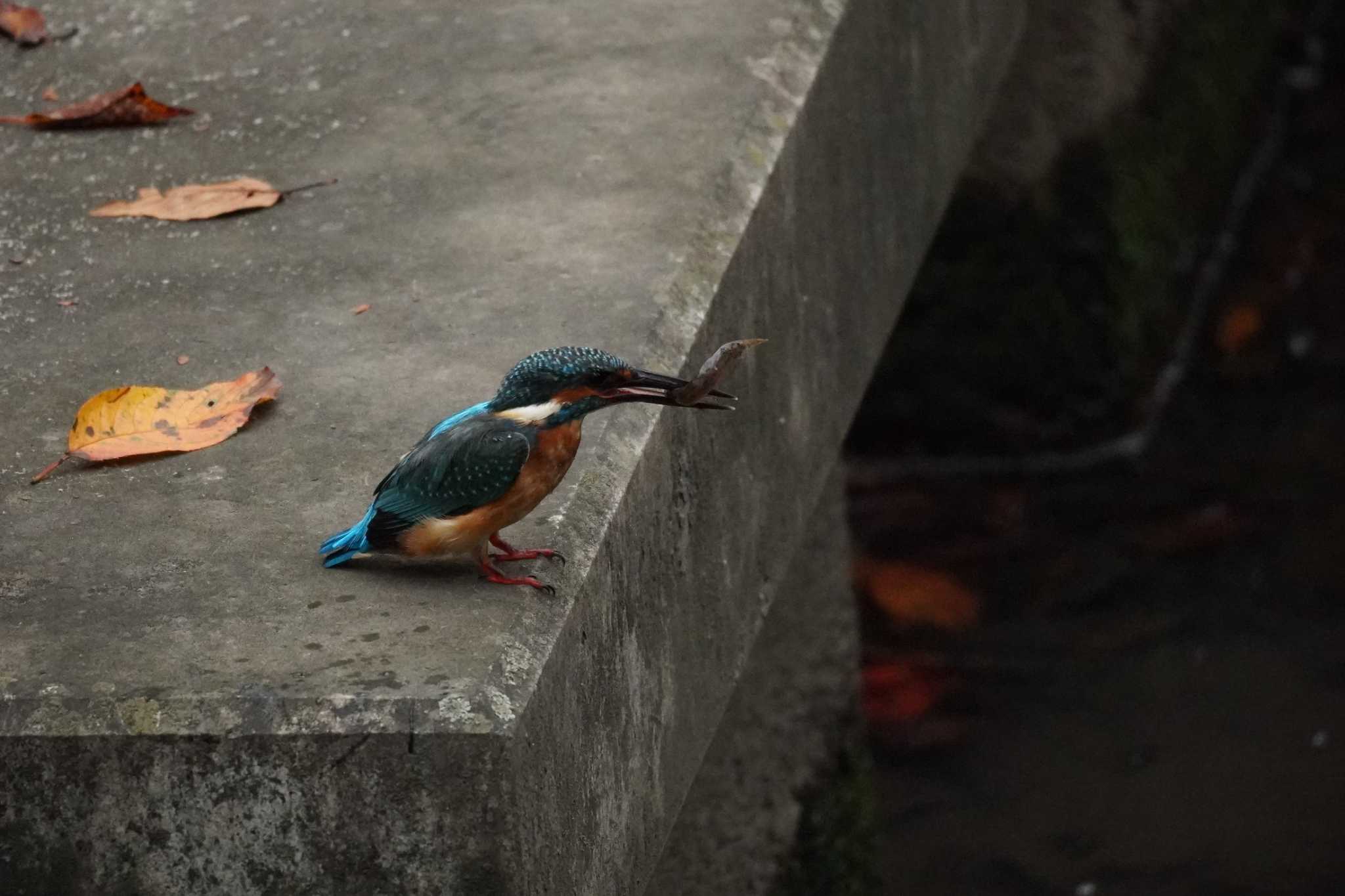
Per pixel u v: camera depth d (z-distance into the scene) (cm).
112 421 556
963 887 1086
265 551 493
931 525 1405
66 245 693
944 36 957
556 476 470
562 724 464
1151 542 1363
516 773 423
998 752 1188
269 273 661
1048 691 1235
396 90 801
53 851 434
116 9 904
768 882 980
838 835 1034
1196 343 1592
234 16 889
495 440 455
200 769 422
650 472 558
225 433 554
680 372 591
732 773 947
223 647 446
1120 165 1449
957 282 1436
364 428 556
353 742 416
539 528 501
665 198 685
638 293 622
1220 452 1456
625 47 820
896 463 1483
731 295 652
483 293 634
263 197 712
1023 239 1425
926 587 1327
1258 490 1409
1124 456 1461
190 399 567
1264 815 1121
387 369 590
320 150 755
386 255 666
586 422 555
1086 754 1180
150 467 542
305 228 693
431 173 727
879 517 1419
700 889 924
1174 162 1591
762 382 690
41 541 502
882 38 853
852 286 826
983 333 1444
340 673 432
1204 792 1144
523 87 792
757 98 751
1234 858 1091
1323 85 2012
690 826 913
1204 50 1688
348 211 703
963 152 1034
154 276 663
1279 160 1889
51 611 466
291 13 890
